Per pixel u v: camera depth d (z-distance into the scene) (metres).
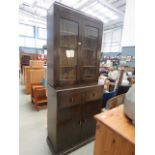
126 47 5.04
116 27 8.69
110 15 6.55
